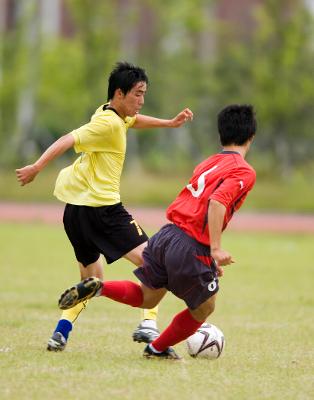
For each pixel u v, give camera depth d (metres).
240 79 130.62
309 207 105.31
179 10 135.75
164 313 34.53
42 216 90.81
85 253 24.78
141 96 24.23
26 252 57.44
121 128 24.30
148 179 122.06
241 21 163.25
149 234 71.50
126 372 20.45
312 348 26.22
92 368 20.88
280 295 40.62
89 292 21.31
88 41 129.75
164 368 21.23
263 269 51.59
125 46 139.62
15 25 138.38
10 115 136.00
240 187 20.80
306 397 18.80
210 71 134.50
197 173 21.83
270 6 124.56
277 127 125.75
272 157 131.25
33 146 138.00
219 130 22.08
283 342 27.34
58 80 140.38
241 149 21.92
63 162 138.38
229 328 30.47
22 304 35.31
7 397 17.70
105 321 31.22
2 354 22.72
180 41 143.00
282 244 68.88
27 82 132.88
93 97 130.75
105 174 24.28
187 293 21.38
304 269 52.06
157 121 26.36
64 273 46.97
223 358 23.75
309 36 123.88
